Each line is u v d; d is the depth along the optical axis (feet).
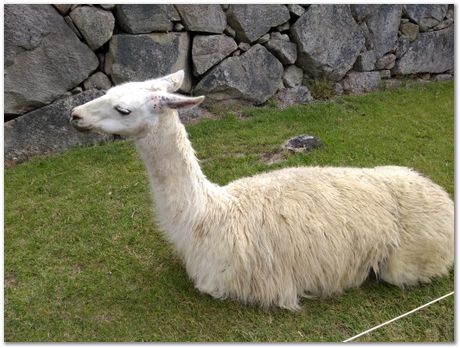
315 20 12.76
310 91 13.25
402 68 14.98
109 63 10.58
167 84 5.83
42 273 6.57
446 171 9.07
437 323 5.82
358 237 5.91
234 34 11.91
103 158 9.56
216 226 5.74
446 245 6.13
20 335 5.65
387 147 9.99
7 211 7.91
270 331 5.70
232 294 5.94
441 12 15.16
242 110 12.07
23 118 9.72
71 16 9.89
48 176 8.96
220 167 9.13
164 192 5.63
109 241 7.22
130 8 10.36
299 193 5.94
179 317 5.88
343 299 6.14
